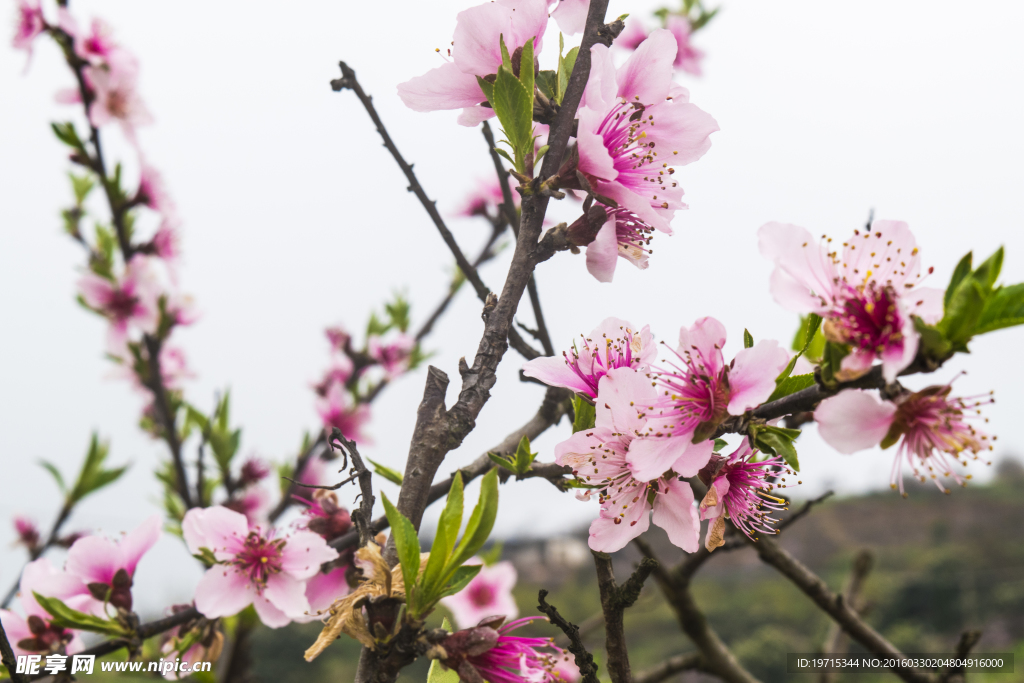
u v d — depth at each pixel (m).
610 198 0.30
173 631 0.43
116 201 0.58
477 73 0.32
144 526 0.40
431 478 0.28
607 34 0.31
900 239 0.28
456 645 0.28
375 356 0.68
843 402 0.27
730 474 0.30
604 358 0.31
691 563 0.45
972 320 0.26
